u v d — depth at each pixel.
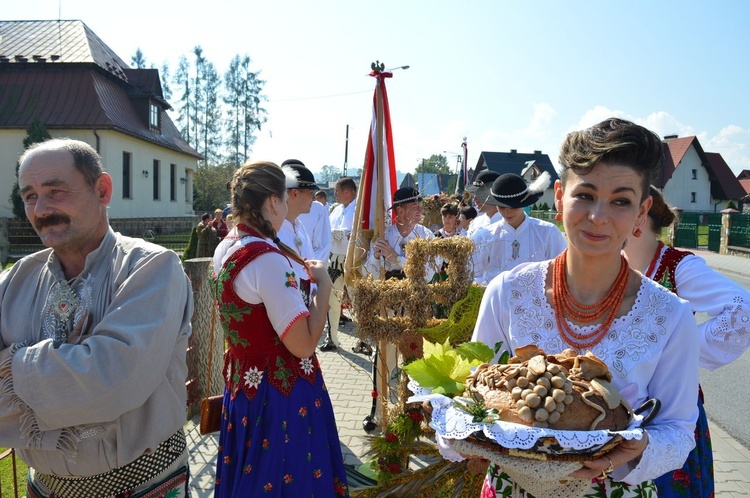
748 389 6.04
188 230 26.27
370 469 3.38
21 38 27.20
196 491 3.53
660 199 2.24
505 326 1.67
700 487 2.05
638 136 1.39
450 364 1.52
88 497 1.88
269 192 2.45
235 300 2.32
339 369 6.29
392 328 3.37
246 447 2.33
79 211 1.85
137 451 1.87
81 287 1.89
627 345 1.44
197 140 56.09
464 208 8.76
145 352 1.76
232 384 2.42
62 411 1.67
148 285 1.84
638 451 1.25
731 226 22.53
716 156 51.56
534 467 1.20
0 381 1.72
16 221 17.56
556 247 4.59
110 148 24.81
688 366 1.42
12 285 1.96
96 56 26.95
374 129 4.20
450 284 3.44
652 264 2.25
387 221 4.48
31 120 24.36
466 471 2.78
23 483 3.31
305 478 2.30
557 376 1.27
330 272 6.93
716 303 2.03
